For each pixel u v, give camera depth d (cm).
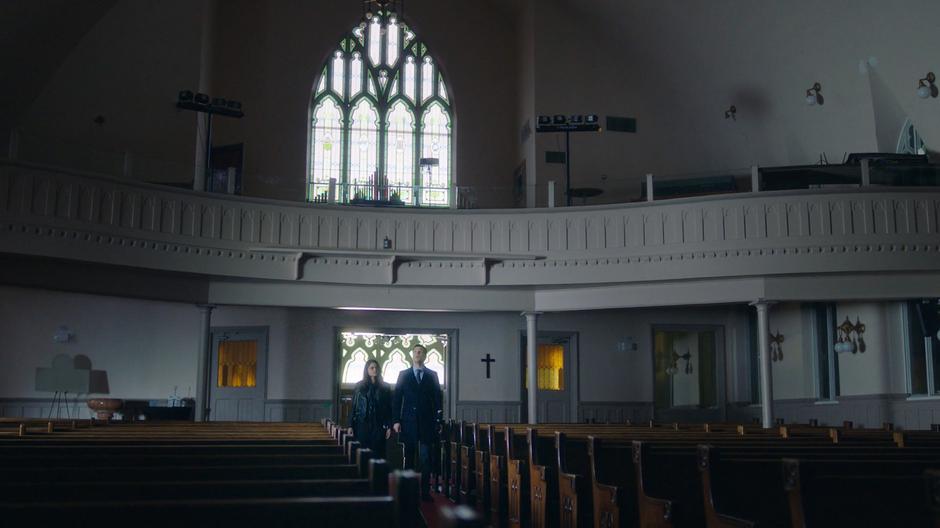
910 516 424
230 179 1894
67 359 1939
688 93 2380
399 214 1941
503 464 948
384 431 1127
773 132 2239
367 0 2188
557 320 2228
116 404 1756
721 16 2094
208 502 285
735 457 596
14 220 1596
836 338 1942
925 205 1711
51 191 1642
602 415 2209
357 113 2550
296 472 436
